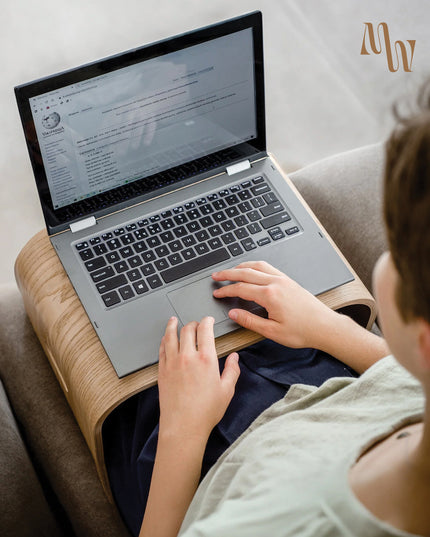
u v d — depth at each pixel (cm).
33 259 96
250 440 63
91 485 96
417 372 37
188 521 63
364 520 41
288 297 83
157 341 86
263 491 50
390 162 33
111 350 85
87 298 90
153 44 86
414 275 32
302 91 199
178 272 92
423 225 31
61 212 95
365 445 48
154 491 70
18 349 108
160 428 73
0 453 95
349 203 112
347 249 110
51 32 203
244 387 86
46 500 100
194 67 90
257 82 96
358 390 62
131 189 98
